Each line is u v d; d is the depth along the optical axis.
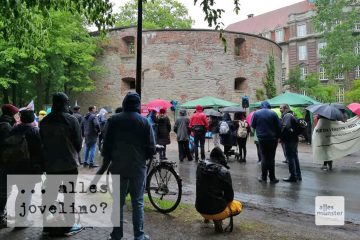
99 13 6.62
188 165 12.89
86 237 5.22
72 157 5.32
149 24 41.12
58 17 24.91
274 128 9.30
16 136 5.46
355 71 60.44
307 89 49.00
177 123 13.97
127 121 4.83
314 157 11.75
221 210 5.36
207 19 5.18
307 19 67.06
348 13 45.28
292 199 7.77
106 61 31.84
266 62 33.84
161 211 6.55
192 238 5.23
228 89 31.17
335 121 11.55
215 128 15.79
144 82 30.62
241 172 11.33
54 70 26.91
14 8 6.24
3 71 25.89
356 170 11.59
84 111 32.84
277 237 5.28
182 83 30.34
